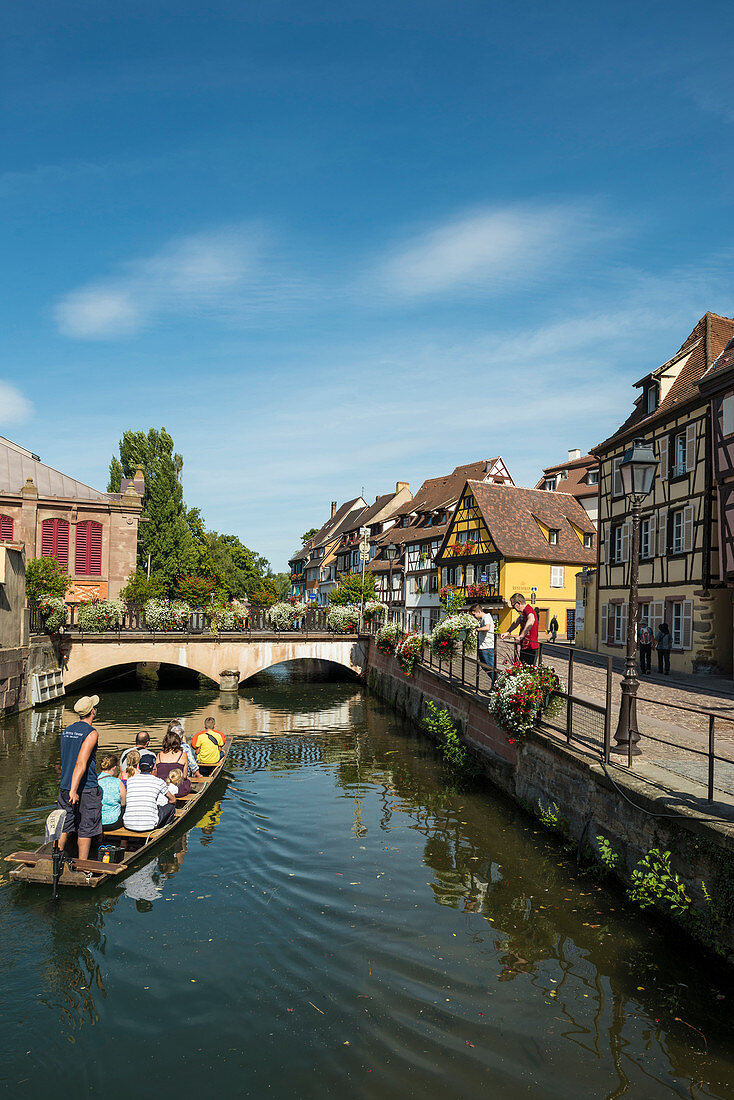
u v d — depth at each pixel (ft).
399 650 75.56
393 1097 15.62
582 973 20.93
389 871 29.43
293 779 47.16
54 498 117.29
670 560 76.33
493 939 23.11
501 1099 15.61
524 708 36.50
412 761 53.62
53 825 26.61
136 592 110.52
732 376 61.87
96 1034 17.88
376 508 218.18
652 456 29.96
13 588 73.61
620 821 26.27
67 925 24.09
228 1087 15.87
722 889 20.30
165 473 175.83
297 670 140.77
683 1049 17.46
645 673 69.00
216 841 33.37
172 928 23.91
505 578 128.67
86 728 28.84
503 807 39.58
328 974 20.94
